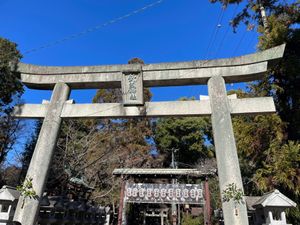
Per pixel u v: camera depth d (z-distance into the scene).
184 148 29.56
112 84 8.88
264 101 7.87
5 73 14.34
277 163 9.58
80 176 15.91
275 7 12.68
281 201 6.93
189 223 19.78
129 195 16.30
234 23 13.89
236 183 6.84
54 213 11.86
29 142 20.19
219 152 7.34
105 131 23.41
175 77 8.46
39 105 8.69
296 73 10.62
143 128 30.12
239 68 8.26
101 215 16.48
